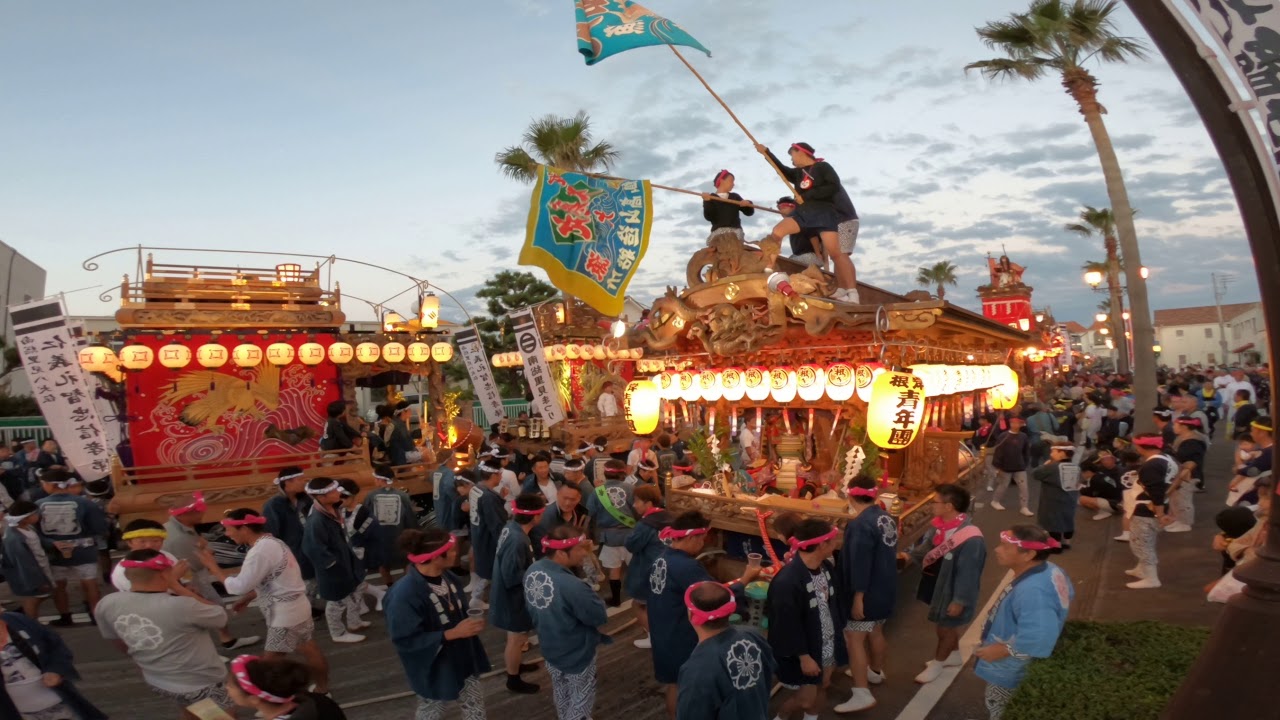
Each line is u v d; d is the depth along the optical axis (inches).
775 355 386.3
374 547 397.7
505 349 1348.4
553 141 1039.6
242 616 393.4
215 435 572.7
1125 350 1621.6
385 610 209.8
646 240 267.4
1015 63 745.0
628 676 295.3
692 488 394.3
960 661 279.9
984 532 504.1
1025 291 1284.4
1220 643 160.7
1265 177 158.9
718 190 390.0
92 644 352.2
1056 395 1293.1
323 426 609.9
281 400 596.1
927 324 312.0
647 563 292.8
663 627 228.2
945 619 262.4
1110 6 706.2
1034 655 190.9
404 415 686.5
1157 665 229.5
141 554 207.0
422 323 664.4
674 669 226.1
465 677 212.7
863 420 355.3
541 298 1363.2
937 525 273.0
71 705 201.5
